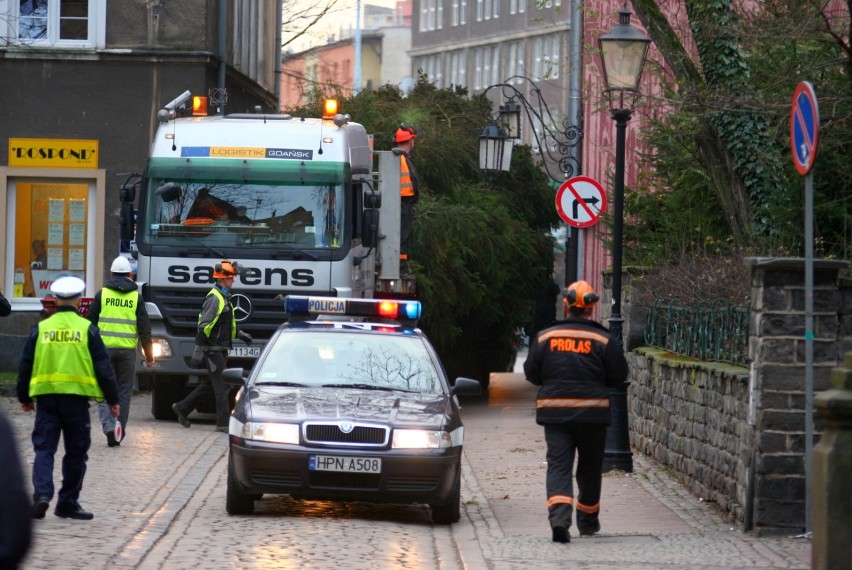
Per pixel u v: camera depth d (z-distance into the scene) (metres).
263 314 36.34
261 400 22.56
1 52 50.78
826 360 20.45
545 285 57.50
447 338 48.62
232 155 36.66
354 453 21.58
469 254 48.91
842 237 32.19
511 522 22.62
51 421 20.94
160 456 29.67
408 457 21.66
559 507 19.91
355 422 21.77
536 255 55.59
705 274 29.39
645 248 39.16
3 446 6.79
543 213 63.78
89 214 51.31
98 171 51.09
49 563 17.27
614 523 22.25
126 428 35.47
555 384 20.38
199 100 38.62
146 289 36.47
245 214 36.47
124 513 21.94
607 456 28.86
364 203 37.91
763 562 17.98
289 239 36.34
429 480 21.78
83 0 51.25
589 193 37.53
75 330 21.06
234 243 36.38
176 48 51.25
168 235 36.44
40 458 20.86
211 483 26.33
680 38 37.47
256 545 19.27
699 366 25.47
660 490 26.27
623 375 20.53
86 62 51.09
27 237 51.12
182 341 36.50
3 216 50.91
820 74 31.25
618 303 30.27
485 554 18.70
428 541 20.53
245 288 36.25
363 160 39.25
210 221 36.47
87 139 51.16
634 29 29.98
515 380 69.44
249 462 21.62
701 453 25.34
